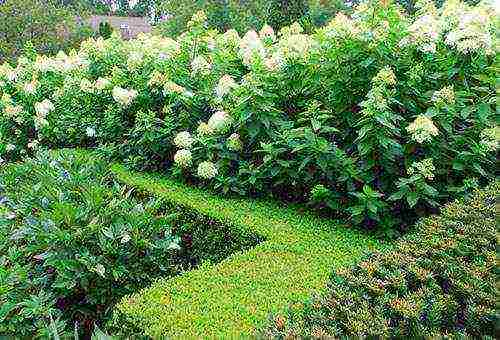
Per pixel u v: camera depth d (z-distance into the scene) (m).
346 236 4.34
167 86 6.29
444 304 2.65
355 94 5.03
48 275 4.06
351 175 4.65
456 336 2.44
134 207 4.49
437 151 4.68
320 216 4.81
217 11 20.03
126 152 6.70
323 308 2.64
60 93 8.51
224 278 3.53
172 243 4.39
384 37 4.97
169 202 5.19
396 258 3.13
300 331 2.36
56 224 4.14
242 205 5.04
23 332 3.57
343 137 5.01
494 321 2.58
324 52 5.27
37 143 8.16
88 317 4.02
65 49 19.89
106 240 4.15
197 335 2.81
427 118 4.43
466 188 4.55
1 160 7.52
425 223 3.78
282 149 5.00
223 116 5.45
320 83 5.24
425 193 4.43
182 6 20.16
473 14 4.96
